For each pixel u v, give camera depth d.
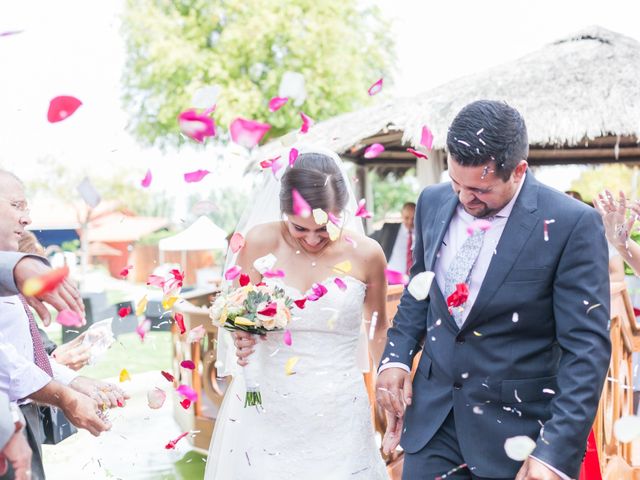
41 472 2.06
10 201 2.01
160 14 14.94
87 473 4.42
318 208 2.33
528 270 1.98
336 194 2.38
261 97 14.77
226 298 2.34
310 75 14.99
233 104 14.43
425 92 7.48
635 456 4.01
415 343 2.30
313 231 2.37
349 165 9.43
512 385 2.01
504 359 2.02
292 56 15.07
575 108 6.41
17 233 2.02
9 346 1.98
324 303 2.43
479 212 2.03
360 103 16.03
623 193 2.61
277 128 14.94
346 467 2.40
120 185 16.61
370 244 2.58
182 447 4.96
